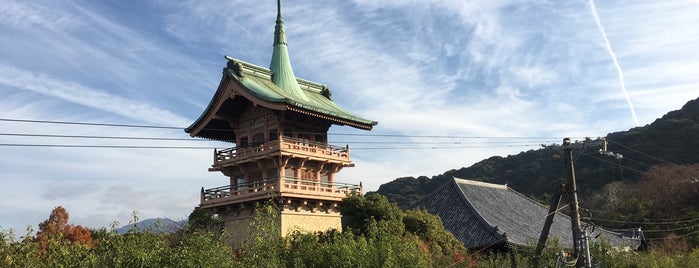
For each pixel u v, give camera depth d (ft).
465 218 177.68
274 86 143.33
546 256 122.42
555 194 114.01
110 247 64.13
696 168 300.20
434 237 132.16
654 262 142.31
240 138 143.23
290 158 129.39
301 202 130.52
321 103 149.18
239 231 132.98
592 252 137.39
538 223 197.98
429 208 195.21
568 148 113.09
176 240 87.81
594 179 351.25
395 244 84.53
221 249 65.62
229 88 134.21
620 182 328.49
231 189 135.44
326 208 136.98
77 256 61.57
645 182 310.65
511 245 156.46
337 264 73.51
